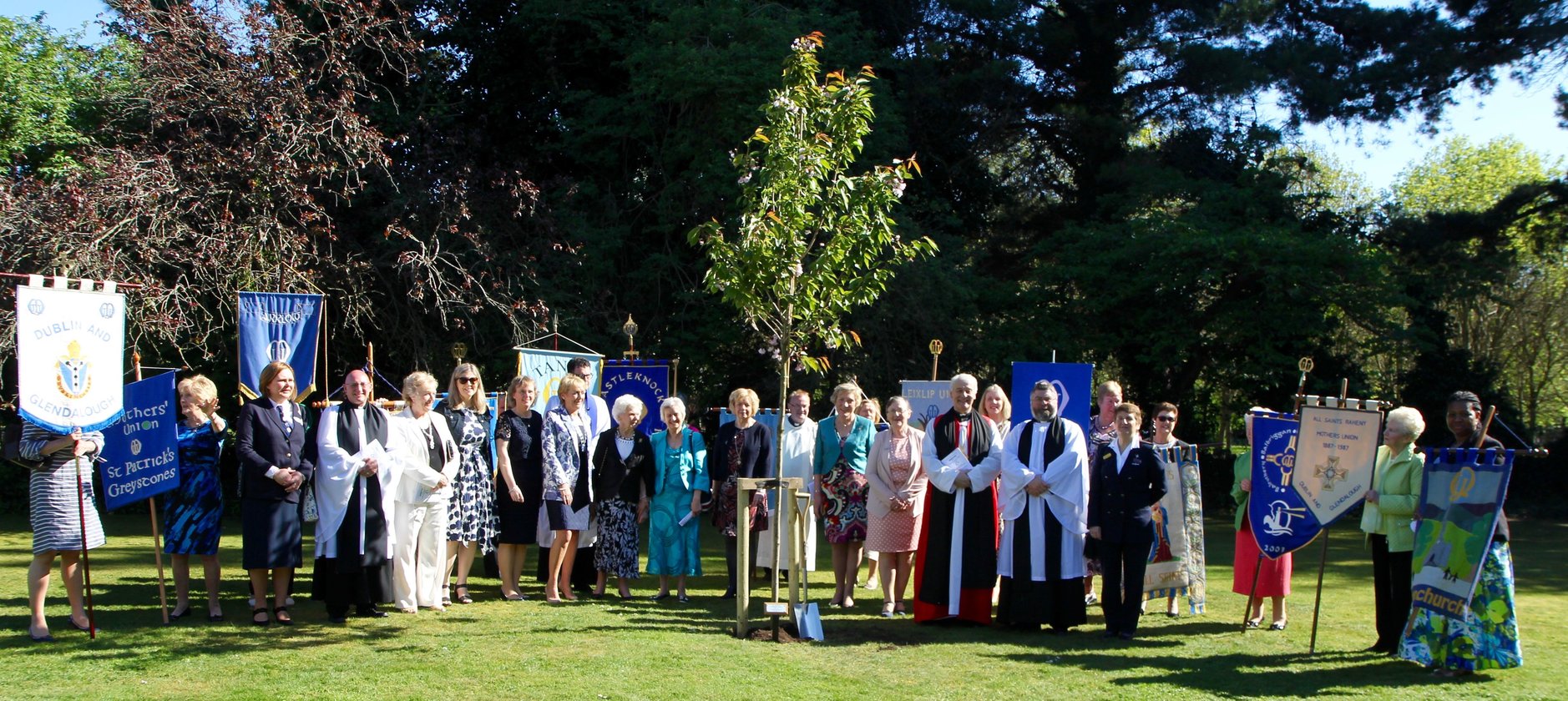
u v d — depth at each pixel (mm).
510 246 18109
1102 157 24781
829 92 7805
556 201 18875
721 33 18281
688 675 6477
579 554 9797
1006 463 8344
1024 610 8211
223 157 15500
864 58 19422
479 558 12133
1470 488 6906
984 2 22672
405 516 8398
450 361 17625
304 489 8391
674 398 9516
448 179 17609
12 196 14570
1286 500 7980
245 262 15195
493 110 20969
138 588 9383
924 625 8406
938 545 8383
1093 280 20578
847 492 9234
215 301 15766
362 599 8055
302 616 8219
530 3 19516
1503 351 29406
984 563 8336
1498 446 7062
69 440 7281
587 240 18172
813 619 7750
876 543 8703
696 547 9336
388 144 17594
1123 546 8062
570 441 9078
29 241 13922
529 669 6555
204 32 15930
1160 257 19688
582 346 17562
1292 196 22672
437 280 16719
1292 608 9484
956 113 23672
